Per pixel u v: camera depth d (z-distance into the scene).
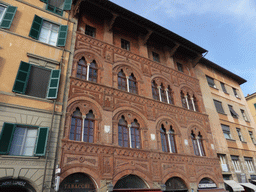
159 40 23.44
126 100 16.92
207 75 27.92
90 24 19.23
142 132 16.47
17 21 14.67
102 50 18.16
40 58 14.27
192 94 23.36
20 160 10.88
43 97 13.23
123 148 14.65
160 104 19.03
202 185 17.70
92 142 13.84
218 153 21.36
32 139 11.91
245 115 30.25
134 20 20.59
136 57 20.27
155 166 15.60
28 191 10.78
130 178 14.59
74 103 14.16
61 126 12.89
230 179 20.97
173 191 16.27
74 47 16.45
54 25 16.58
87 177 12.88
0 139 10.67
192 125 20.58
